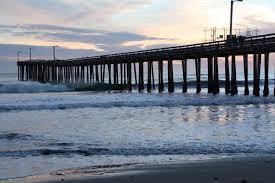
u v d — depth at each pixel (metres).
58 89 56.00
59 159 12.45
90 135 17.05
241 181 9.08
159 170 10.17
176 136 16.50
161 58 44.75
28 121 21.98
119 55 52.47
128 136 16.67
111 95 42.28
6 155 12.98
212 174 9.69
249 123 20.28
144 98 35.53
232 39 34.47
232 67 36.00
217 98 33.25
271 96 34.06
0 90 54.22
